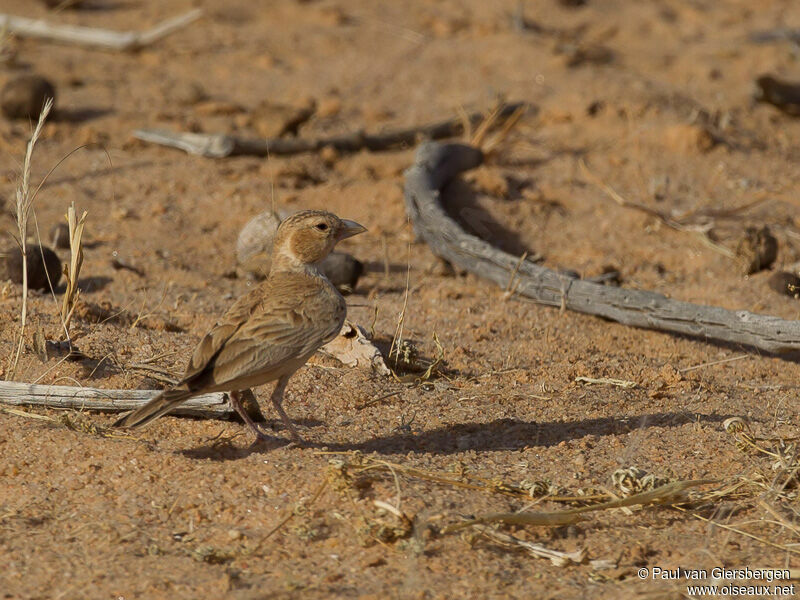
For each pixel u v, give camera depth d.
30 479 8.01
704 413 9.97
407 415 9.72
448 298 13.48
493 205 16.52
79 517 7.53
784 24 27.20
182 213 16.22
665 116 20.05
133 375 9.94
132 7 26.52
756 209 16.75
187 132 19.05
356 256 15.06
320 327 8.49
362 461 8.23
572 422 9.69
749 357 11.88
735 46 25.06
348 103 21.47
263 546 7.21
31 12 24.78
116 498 7.79
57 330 10.70
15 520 7.45
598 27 26.48
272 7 27.20
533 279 13.38
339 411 9.76
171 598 6.57
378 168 18.14
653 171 18.03
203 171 17.66
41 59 22.36
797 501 8.19
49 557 7.01
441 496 7.88
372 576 6.89
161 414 7.57
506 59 23.53
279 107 19.56
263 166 17.98
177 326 11.91
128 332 11.05
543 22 26.72
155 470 8.12
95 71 22.17
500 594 6.77
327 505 7.64
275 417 9.48
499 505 7.88
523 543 7.34
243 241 14.45
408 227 16.06
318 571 6.93
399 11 27.34
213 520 7.54
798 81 22.67
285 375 8.66
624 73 22.83
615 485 8.26
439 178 16.50
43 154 17.83
